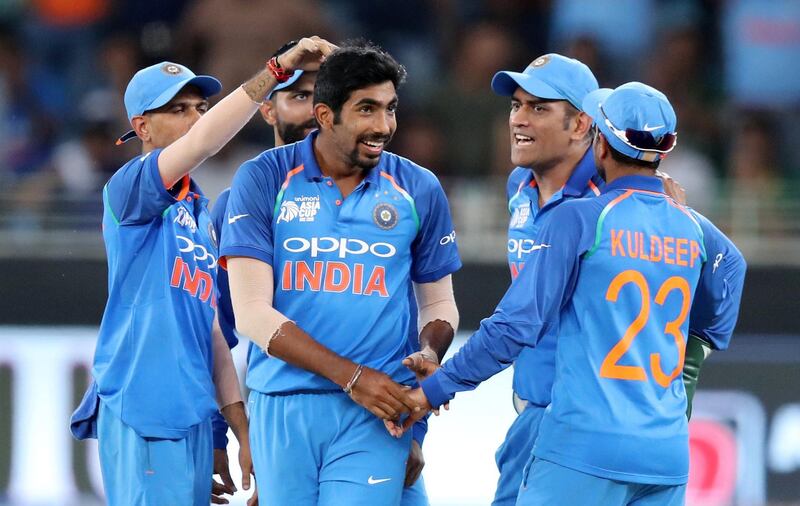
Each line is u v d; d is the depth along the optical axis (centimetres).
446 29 3934
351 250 1588
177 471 1661
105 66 3838
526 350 1745
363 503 1584
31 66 3859
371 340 1591
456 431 2719
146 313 1659
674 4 3909
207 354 1709
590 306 1512
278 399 1609
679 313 1541
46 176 3098
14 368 2750
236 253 1580
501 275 2830
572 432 1506
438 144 3581
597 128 1569
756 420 2791
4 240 2819
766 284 2834
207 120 1569
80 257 2786
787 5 3897
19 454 2714
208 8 3769
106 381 1667
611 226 1510
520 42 3884
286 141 1780
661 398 1525
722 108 3816
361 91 1531
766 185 3325
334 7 3950
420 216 1623
